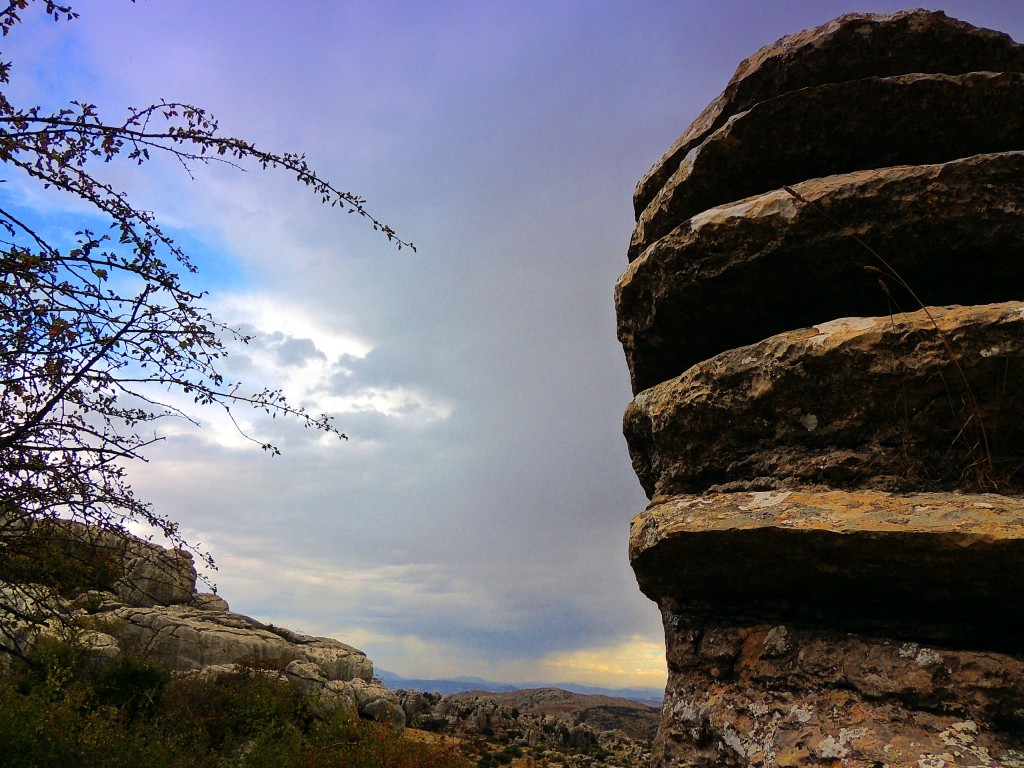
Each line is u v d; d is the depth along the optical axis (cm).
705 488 346
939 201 303
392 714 2128
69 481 348
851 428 300
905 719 249
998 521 240
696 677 321
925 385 283
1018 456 275
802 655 284
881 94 334
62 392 327
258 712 1443
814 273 329
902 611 273
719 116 393
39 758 841
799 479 306
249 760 1123
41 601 388
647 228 410
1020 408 272
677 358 391
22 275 295
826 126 345
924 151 341
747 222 330
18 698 917
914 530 247
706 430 339
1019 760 225
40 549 372
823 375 302
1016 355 268
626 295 392
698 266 349
